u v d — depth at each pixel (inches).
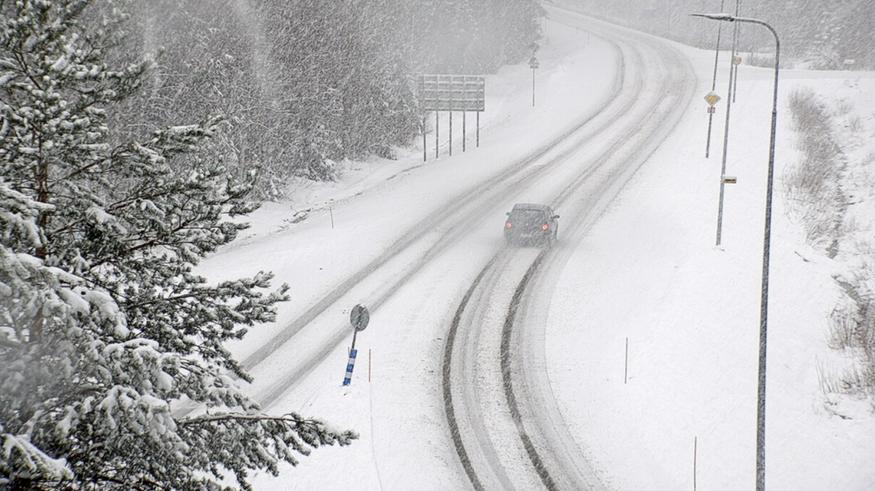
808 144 3457.2
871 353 1752.0
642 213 2746.1
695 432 1439.5
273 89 3166.8
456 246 2498.8
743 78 5024.6
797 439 1439.5
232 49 2839.6
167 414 540.7
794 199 2802.7
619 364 1690.5
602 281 2166.6
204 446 699.4
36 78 650.2
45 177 666.8
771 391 1605.6
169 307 721.0
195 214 709.3
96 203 687.1
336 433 700.0
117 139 1935.3
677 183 3041.3
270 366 1624.0
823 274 2229.3
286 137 3302.2
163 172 707.4
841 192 2957.7
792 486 1293.1
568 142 3986.2
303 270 2224.4
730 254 2306.8
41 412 577.6
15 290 534.9
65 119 636.7
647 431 1438.2
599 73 5669.3
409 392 1530.5
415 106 4357.8
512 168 3570.4
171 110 2549.2
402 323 1875.0
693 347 1761.8
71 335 532.1
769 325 1902.1
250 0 3024.1
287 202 3112.7
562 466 1317.7
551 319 1926.7
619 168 3390.7
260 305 738.2
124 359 572.4
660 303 1985.7
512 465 1311.5
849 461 1357.0
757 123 3831.2
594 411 1509.6
